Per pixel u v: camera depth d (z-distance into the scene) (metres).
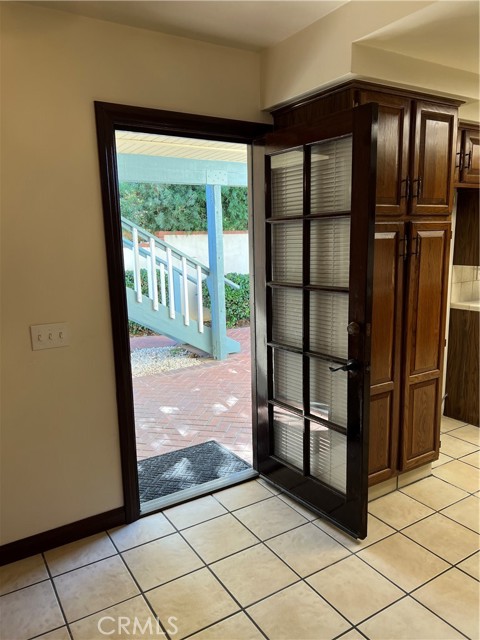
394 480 2.65
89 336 2.20
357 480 2.15
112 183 2.15
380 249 2.30
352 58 2.00
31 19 1.90
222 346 6.05
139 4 1.91
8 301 2.00
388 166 2.27
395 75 2.14
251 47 2.43
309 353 2.39
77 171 2.07
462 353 3.58
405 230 2.41
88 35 2.02
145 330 8.03
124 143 4.15
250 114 2.54
